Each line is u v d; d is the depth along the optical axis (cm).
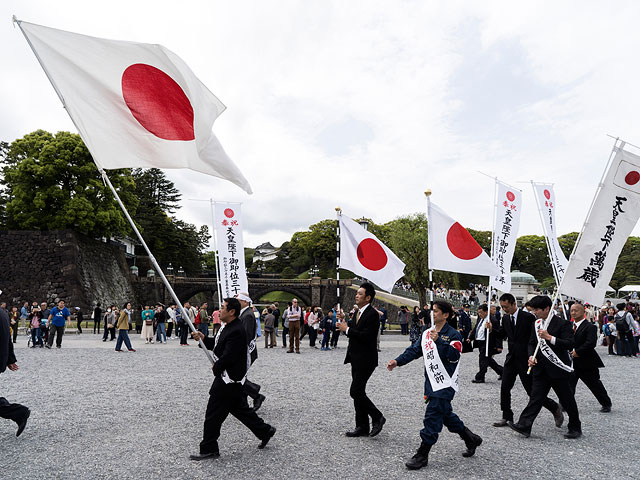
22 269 4522
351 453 579
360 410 654
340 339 2833
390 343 2417
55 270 4509
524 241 9925
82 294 4519
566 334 677
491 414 824
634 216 748
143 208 7106
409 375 1290
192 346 2136
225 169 617
